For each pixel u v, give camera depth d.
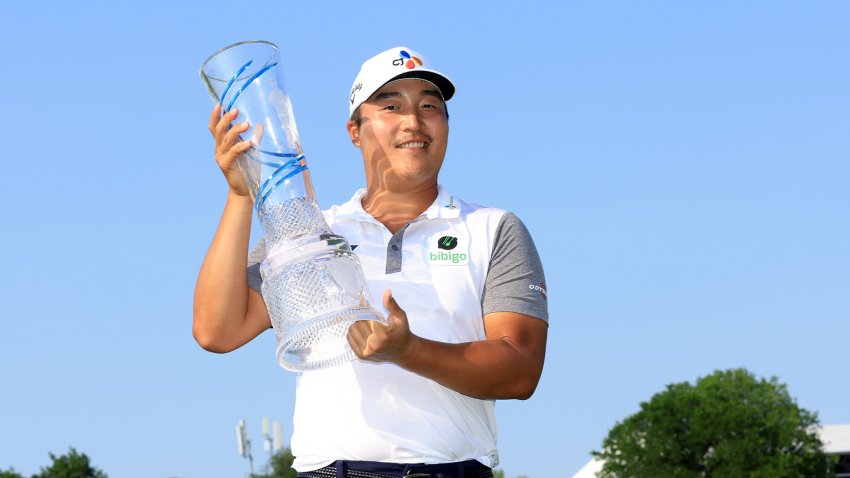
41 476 58.25
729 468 64.25
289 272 4.48
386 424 4.84
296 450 5.04
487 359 4.68
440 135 5.41
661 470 65.94
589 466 76.81
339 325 4.48
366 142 5.46
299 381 5.11
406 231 5.22
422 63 5.41
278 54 4.93
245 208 5.06
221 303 5.05
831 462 67.44
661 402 67.75
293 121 4.91
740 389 67.88
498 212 5.34
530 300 5.12
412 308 5.05
